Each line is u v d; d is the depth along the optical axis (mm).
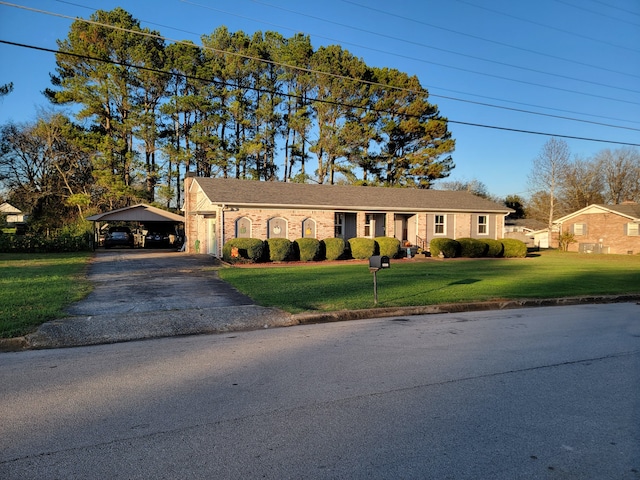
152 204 39875
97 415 4109
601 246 35406
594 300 12023
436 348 6688
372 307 9789
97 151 37562
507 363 5898
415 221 28875
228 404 4379
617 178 55219
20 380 5152
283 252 21953
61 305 9336
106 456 3336
